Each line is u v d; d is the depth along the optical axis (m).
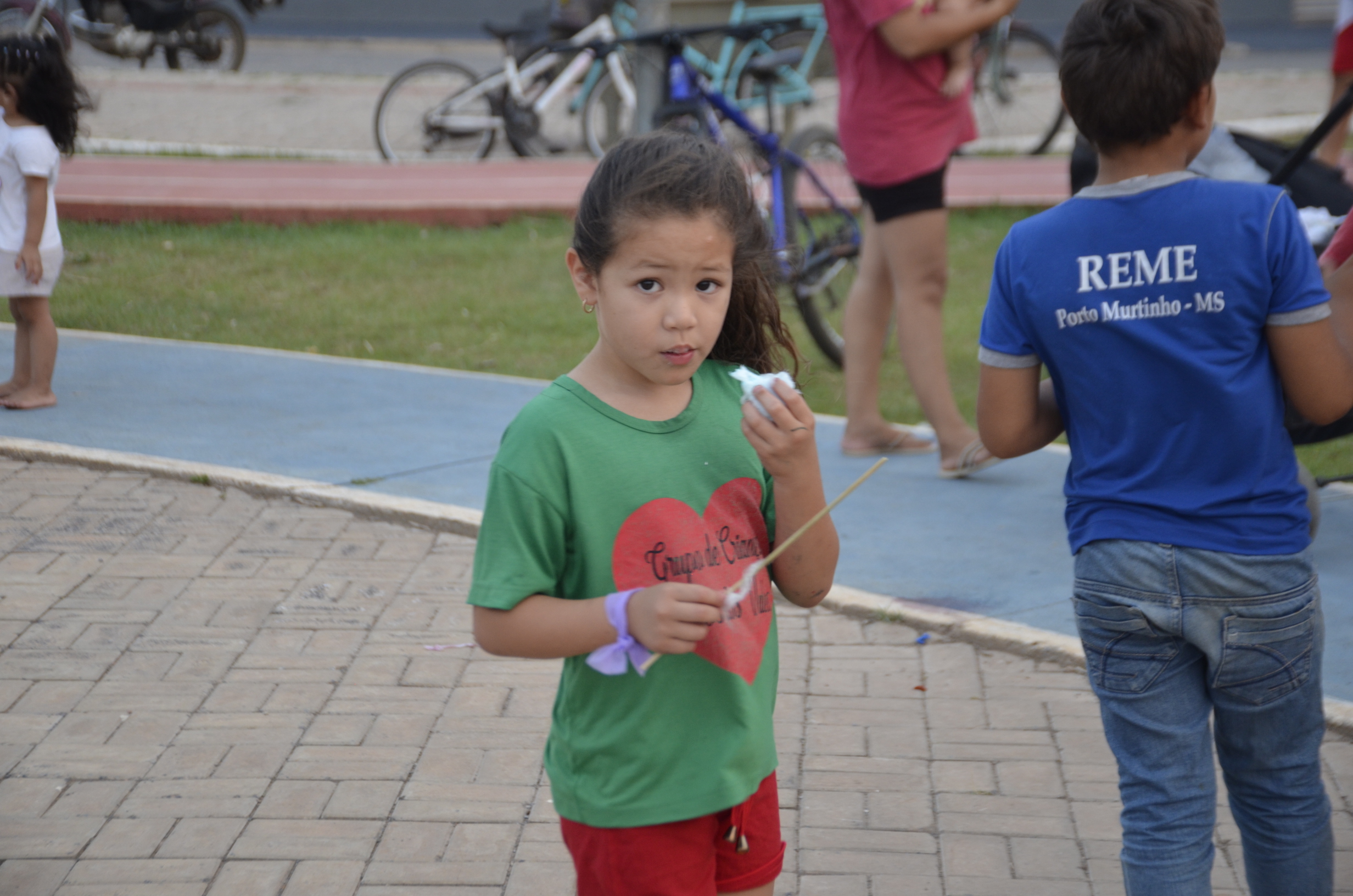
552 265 9.65
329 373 7.11
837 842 3.18
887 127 5.14
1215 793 2.39
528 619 1.90
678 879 2.01
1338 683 3.78
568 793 2.04
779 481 1.97
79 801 3.29
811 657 4.07
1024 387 2.47
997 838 3.20
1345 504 5.24
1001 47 13.48
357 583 4.55
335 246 10.06
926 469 5.73
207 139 13.77
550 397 1.98
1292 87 16.56
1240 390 2.25
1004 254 2.46
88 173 11.77
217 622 4.25
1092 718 3.71
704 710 1.99
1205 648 2.29
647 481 1.97
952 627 4.16
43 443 5.75
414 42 22.39
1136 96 2.28
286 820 3.23
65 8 14.56
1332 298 2.40
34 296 6.16
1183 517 2.28
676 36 7.64
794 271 6.97
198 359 7.32
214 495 5.31
